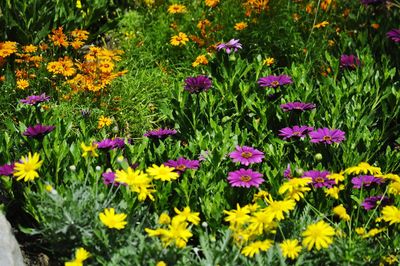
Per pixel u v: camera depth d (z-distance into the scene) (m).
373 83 1.97
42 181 1.60
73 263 1.42
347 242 1.48
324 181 1.59
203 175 1.65
